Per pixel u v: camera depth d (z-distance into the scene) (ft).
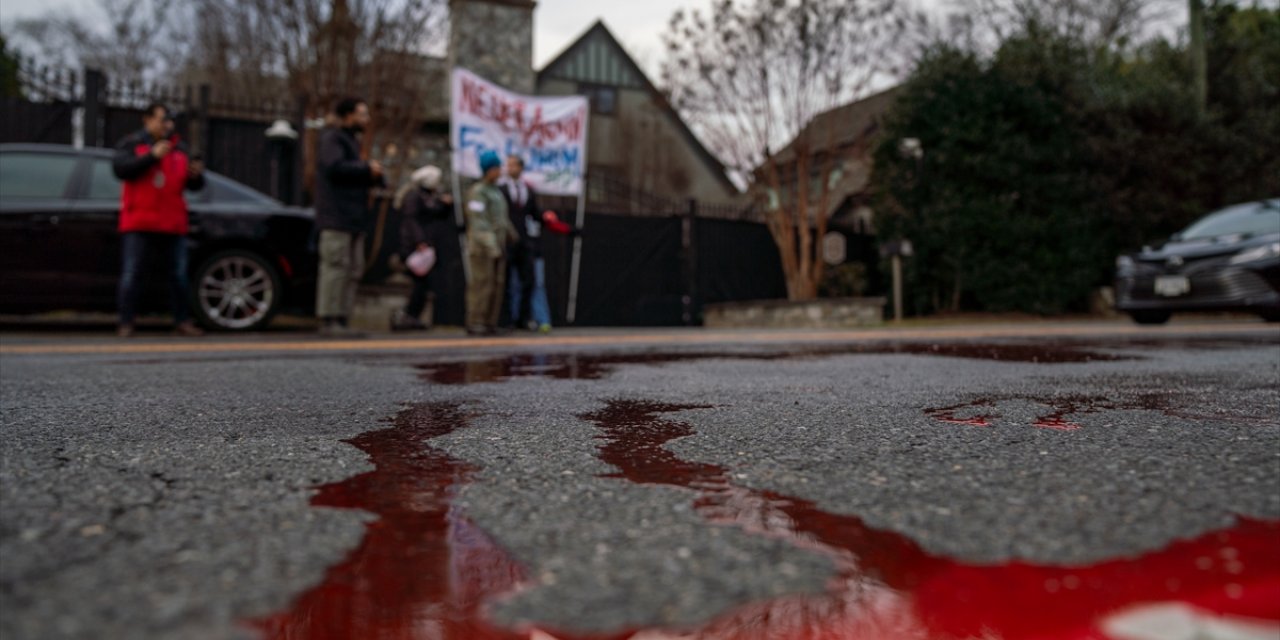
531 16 49.57
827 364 11.02
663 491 3.22
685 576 2.10
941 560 2.23
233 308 21.67
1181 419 5.35
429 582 2.06
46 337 19.03
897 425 5.13
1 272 20.39
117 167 18.48
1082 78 43.32
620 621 1.78
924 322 36.78
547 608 1.87
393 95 37.88
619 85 73.36
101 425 5.31
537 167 36.37
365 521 2.72
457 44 47.93
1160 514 2.74
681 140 74.74
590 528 2.63
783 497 3.08
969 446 4.29
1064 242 39.83
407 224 24.21
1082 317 40.83
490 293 21.02
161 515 2.78
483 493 3.20
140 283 19.04
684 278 40.73
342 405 6.52
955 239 38.91
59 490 3.21
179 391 7.66
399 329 24.54
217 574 2.10
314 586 2.02
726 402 6.59
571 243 37.86
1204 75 48.24
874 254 46.26
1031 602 1.86
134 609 1.84
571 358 12.69
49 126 30.19
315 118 34.96
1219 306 23.77
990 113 39.65
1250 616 1.74
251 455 4.12
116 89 30.78
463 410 6.15
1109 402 6.36
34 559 2.22
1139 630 1.66
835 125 47.37
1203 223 27.30
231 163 32.76
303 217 22.21
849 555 2.29
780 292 44.68
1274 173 45.09
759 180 45.80
